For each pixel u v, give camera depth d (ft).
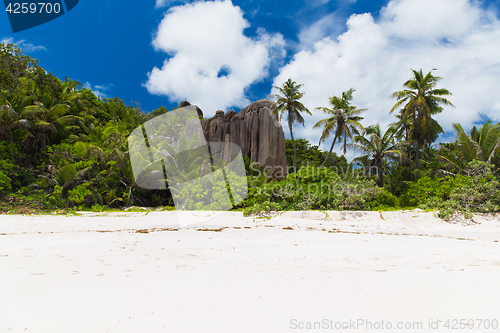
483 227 37.22
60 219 39.19
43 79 90.22
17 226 32.99
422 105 81.35
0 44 86.53
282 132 84.69
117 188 62.13
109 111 124.88
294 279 8.17
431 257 13.89
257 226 35.78
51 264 10.24
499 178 58.90
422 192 59.82
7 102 65.10
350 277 8.38
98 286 7.03
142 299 6.06
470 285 6.97
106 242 19.49
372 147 93.91
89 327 4.47
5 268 9.29
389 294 6.28
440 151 85.15
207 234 26.63
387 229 35.12
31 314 5.00
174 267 10.32
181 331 4.32
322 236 26.08
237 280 8.00
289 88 93.20
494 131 73.15
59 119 74.23
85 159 65.16
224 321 4.78
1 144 59.62
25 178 59.82
